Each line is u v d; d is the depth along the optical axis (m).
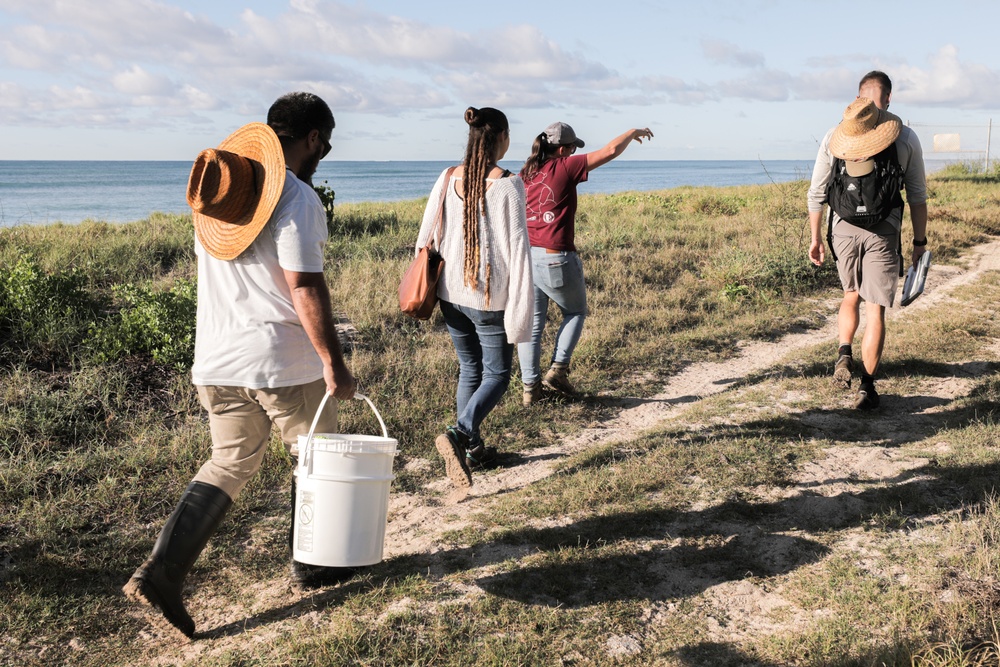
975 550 3.06
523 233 3.56
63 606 3.04
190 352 5.71
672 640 2.68
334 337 2.64
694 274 9.42
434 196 3.75
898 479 3.82
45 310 6.02
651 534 3.38
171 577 2.65
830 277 9.16
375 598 2.91
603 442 4.67
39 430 4.51
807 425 4.67
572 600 2.90
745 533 3.35
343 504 2.70
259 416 2.82
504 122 3.60
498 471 4.25
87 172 184.62
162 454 4.37
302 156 2.83
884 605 2.75
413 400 5.27
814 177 5.02
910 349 6.12
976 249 10.88
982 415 4.67
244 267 2.67
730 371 6.14
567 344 5.22
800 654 2.55
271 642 2.70
